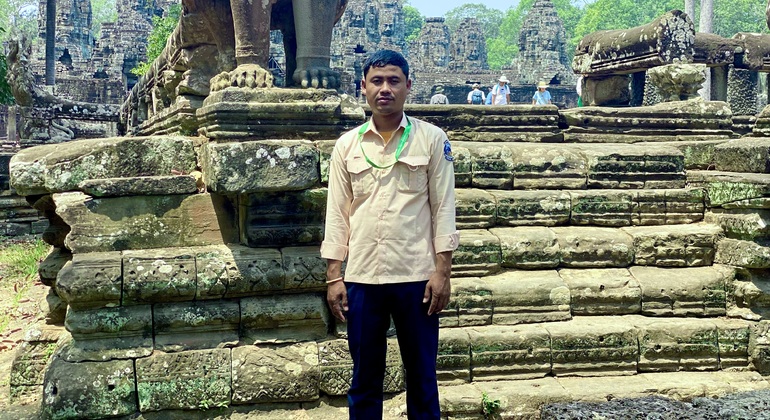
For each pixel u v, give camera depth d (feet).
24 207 34.14
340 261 10.53
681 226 15.98
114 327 12.23
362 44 118.11
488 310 14.07
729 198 15.25
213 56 19.16
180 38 19.56
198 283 12.40
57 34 125.39
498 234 15.14
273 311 12.76
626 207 16.07
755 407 12.50
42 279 14.34
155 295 12.32
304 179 12.85
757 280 14.66
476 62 146.51
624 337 13.87
